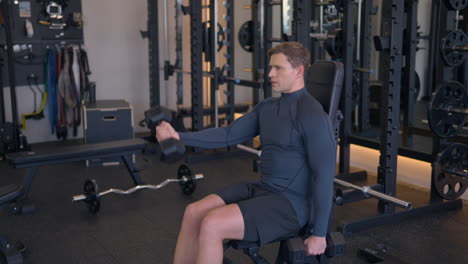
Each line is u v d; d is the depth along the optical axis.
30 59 4.62
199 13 4.01
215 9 4.04
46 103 4.81
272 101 1.74
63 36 4.73
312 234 1.59
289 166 1.64
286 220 1.61
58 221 2.80
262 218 1.57
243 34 4.57
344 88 3.42
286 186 1.64
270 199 1.61
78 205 3.07
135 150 3.28
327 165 1.55
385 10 2.55
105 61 5.02
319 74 1.82
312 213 1.66
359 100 4.49
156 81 4.81
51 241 2.53
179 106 4.84
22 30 4.54
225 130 1.82
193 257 1.65
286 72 1.63
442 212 2.91
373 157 3.90
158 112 1.55
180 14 4.95
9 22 4.05
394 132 2.68
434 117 2.67
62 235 2.61
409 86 3.82
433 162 2.79
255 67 4.98
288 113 1.65
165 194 3.27
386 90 2.63
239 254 2.38
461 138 3.17
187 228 1.67
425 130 3.77
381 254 2.25
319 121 1.56
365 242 2.50
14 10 4.48
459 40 2.65
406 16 4.02
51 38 4.68
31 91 4.72
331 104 1.75
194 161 4.07
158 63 4.79
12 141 4.23
